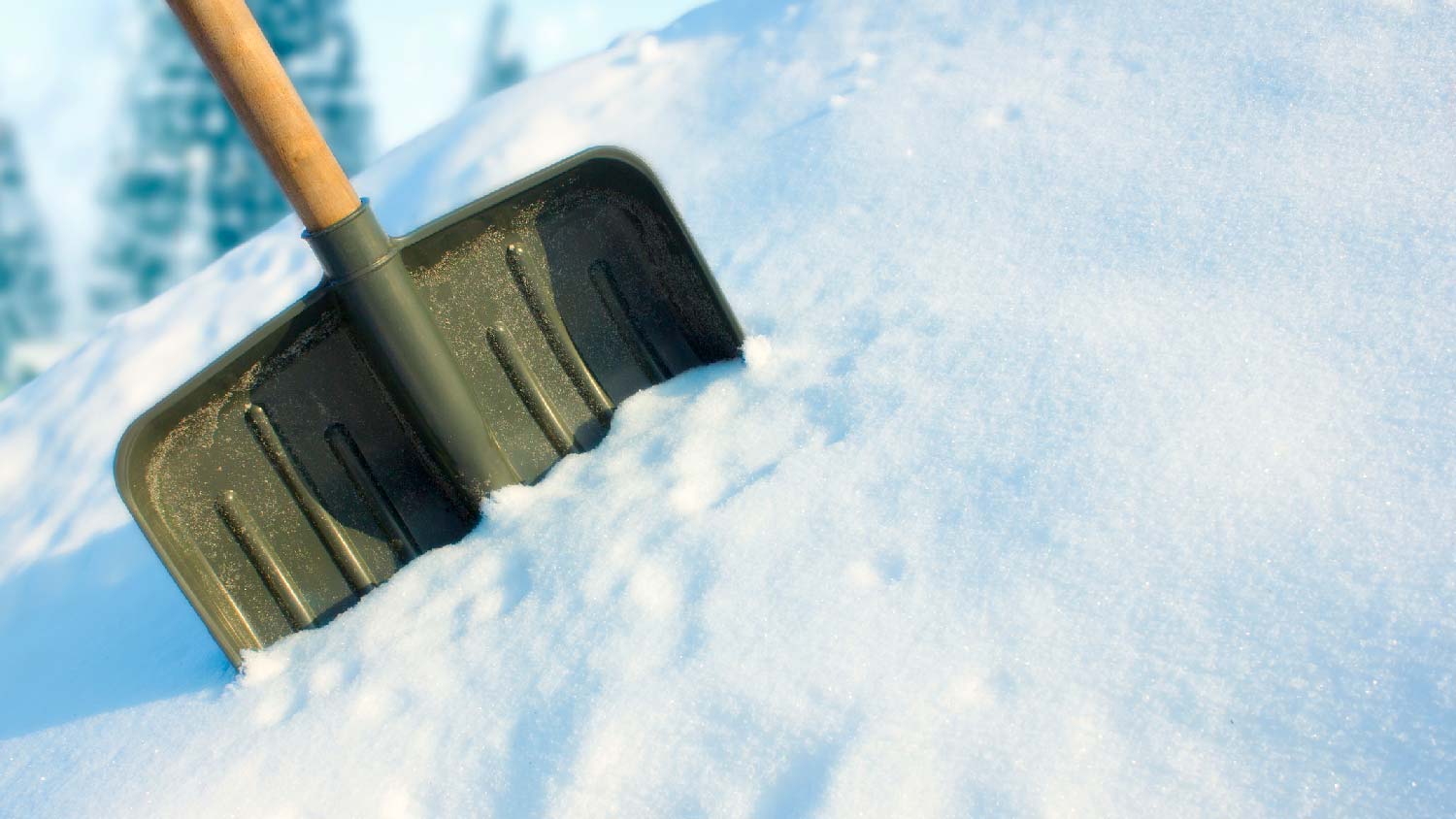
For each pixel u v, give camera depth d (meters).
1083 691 1.26
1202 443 1.36
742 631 1.34
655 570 1.40
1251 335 1.43
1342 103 1.61
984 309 1.54
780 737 1.28
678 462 1.50
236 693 1.44
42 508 2.00
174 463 1.47
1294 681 1.24
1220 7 1.78
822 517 1.40
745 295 1.69
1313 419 1.36
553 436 1.58
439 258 1.54
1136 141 1.67
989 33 1.95
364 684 1.41
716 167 1.95
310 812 1.33
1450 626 1.24
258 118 1.43
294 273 2.43
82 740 1.46
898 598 1.33
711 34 2.42
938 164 1.76
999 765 1.24
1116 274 1.53
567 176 1.54
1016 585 1.32
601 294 1.60
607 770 1.30
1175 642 1.27
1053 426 1.41
